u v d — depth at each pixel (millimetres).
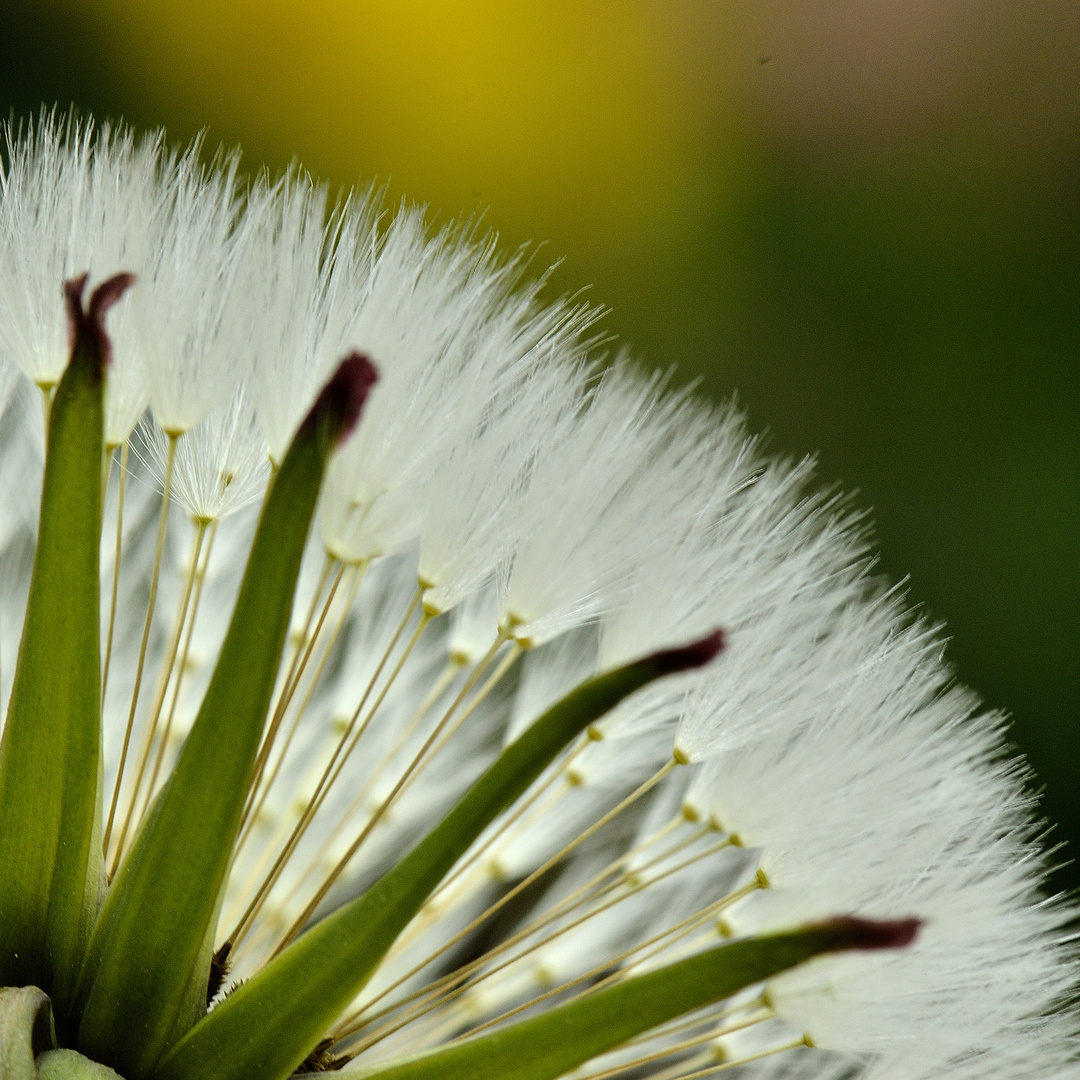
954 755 114
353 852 114
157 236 115
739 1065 118
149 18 179
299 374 113
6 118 172
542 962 121
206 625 125
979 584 175
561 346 116
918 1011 112
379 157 179
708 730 114
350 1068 112
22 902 110
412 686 125
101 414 108
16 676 109
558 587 113
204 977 110
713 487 115
